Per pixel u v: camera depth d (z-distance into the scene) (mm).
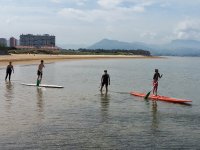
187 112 23188
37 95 30016
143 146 14602
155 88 31453
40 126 17781
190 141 15500
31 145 14422
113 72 70812
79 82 44750
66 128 17531
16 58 106438
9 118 19531
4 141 14898
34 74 54656
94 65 100250
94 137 15883
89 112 22219
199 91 37344
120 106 25078
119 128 17797
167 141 15453
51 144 14641
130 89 37688
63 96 29969
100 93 32875
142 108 24438
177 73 73938
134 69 85875
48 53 191625
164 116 21531
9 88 34656
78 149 14055
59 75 56969
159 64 132625
